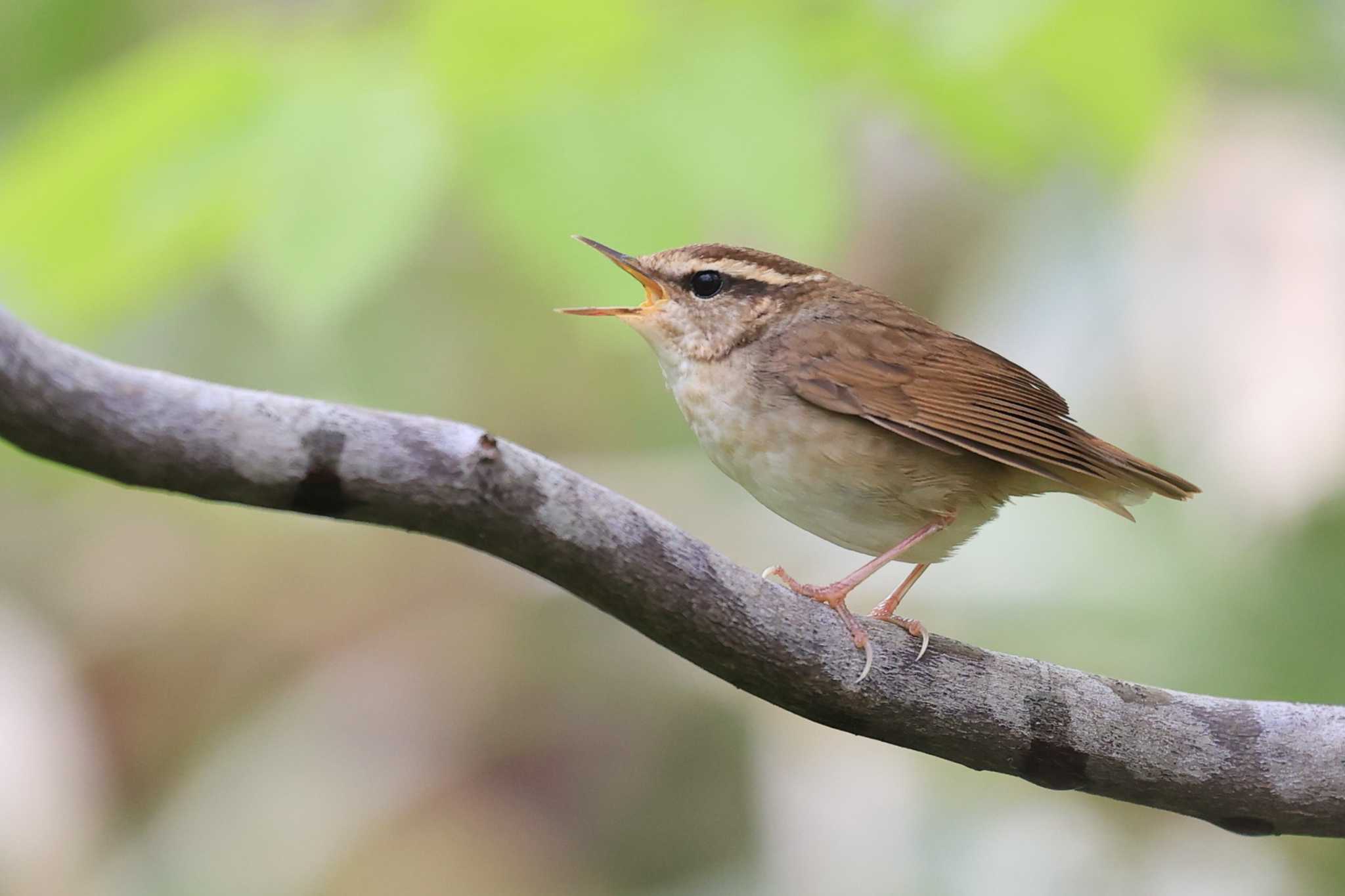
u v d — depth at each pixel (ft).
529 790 42.93
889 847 34.60
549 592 43.45
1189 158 33.32
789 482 27.76
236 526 44.06
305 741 41.27
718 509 39.58
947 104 29.71
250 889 37.83
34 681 36.24
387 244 23.65
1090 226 35.22
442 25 23.66
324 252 23.52
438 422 17.98
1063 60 29.27
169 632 45.09
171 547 45.21
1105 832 35.78
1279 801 22.26
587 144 24.43
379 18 27.12
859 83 28.91
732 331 28.02
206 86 24.48
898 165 39.52
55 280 25.44
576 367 43.06
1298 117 34.30
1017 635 35.53
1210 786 22.27
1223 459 33.06
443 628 43.98
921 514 27.45
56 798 34.60
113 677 44.45
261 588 45.62
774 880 34.96
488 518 18.24
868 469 27.12
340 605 45.65
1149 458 36.60
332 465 17.33
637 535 19.43
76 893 34.04
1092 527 36.63
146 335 38.14
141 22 36.99
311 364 38.88
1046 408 28.55
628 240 24.47
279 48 25.55
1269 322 32.37
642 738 42.93
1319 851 35.65
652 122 24.71
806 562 37.86
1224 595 34.94
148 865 37.50
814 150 25.09
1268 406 31.99
